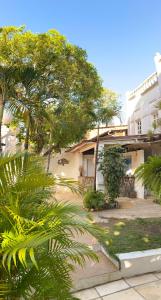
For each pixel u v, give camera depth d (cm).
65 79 1134
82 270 375
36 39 1037
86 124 1287
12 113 754
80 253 212
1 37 1012
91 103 1256
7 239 167
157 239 483
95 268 385
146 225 606
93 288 344
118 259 379
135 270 379
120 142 1016
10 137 1580
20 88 714
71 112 1215
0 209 189
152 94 1305
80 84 1191
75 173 1767
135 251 410
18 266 186
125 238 491
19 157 216
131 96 1578
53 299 189
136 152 1244
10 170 207
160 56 1211
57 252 207
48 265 193
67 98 1202
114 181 905
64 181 233
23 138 1371
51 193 238
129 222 647
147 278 369
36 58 1035
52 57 1052
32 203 216
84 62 1195
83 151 1553
